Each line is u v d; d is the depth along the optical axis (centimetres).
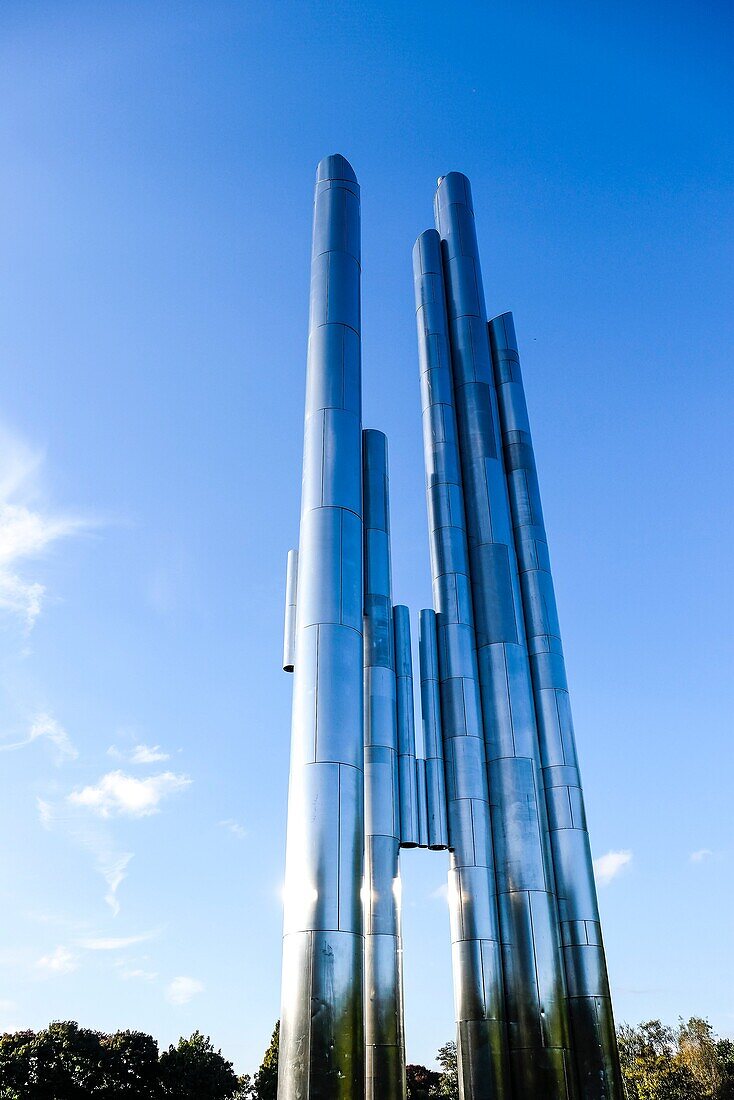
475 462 2383
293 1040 1295
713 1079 5797
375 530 2156
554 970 1777
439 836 1895
